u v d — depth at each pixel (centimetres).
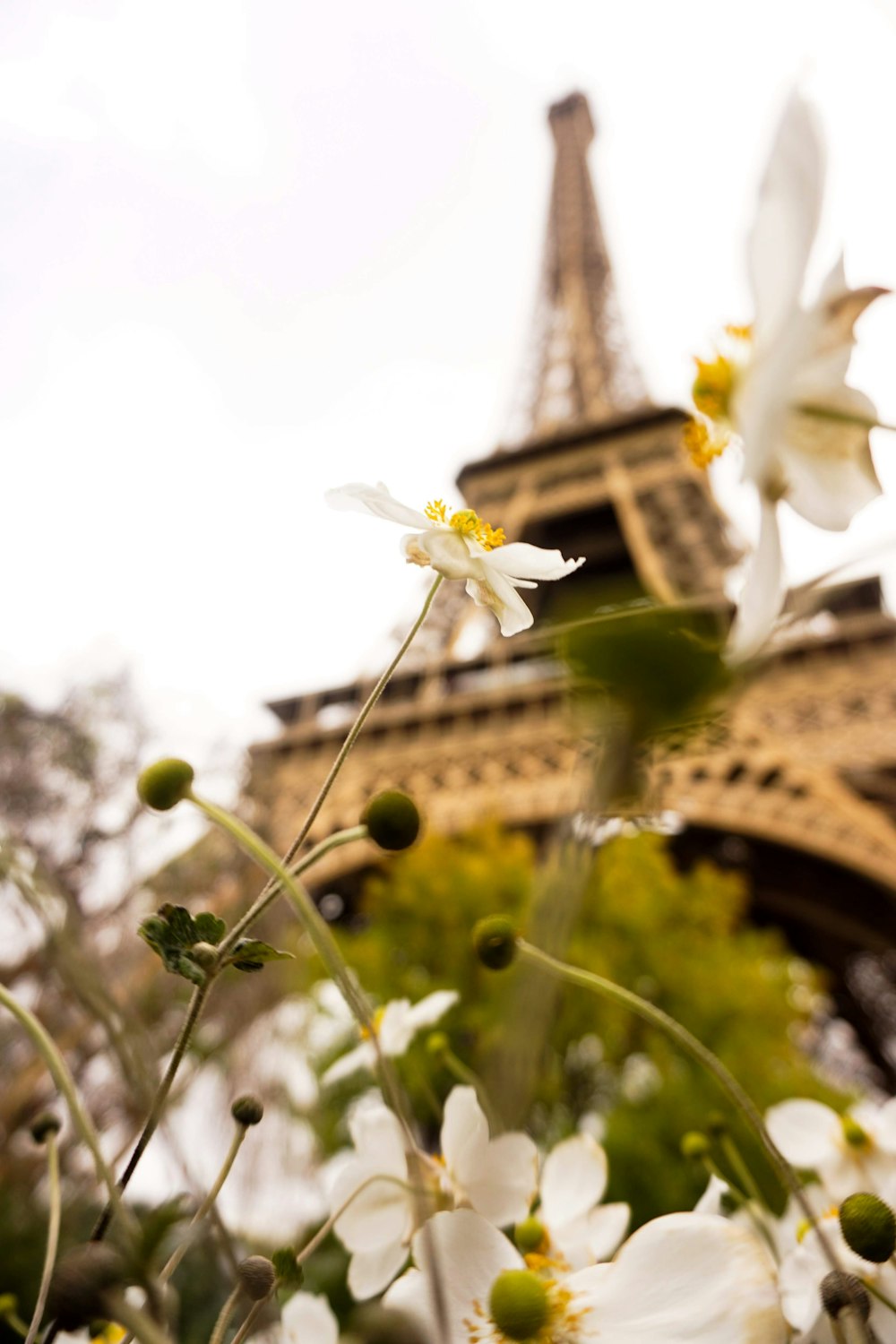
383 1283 83
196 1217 62
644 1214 720
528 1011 36
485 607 85
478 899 927
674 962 919
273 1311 69
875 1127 110
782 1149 110
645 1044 884
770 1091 873
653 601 43
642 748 36
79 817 485
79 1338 71
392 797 64
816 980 1092
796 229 53
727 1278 58
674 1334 56
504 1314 56
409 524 84
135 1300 62
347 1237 86
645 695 36
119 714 556
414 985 886
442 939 918
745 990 927
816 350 64
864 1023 1644
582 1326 58
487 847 1009
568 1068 888
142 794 62
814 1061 1321
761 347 53
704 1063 66
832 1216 87
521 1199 77
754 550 56
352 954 907
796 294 52
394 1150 89
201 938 63
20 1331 89
